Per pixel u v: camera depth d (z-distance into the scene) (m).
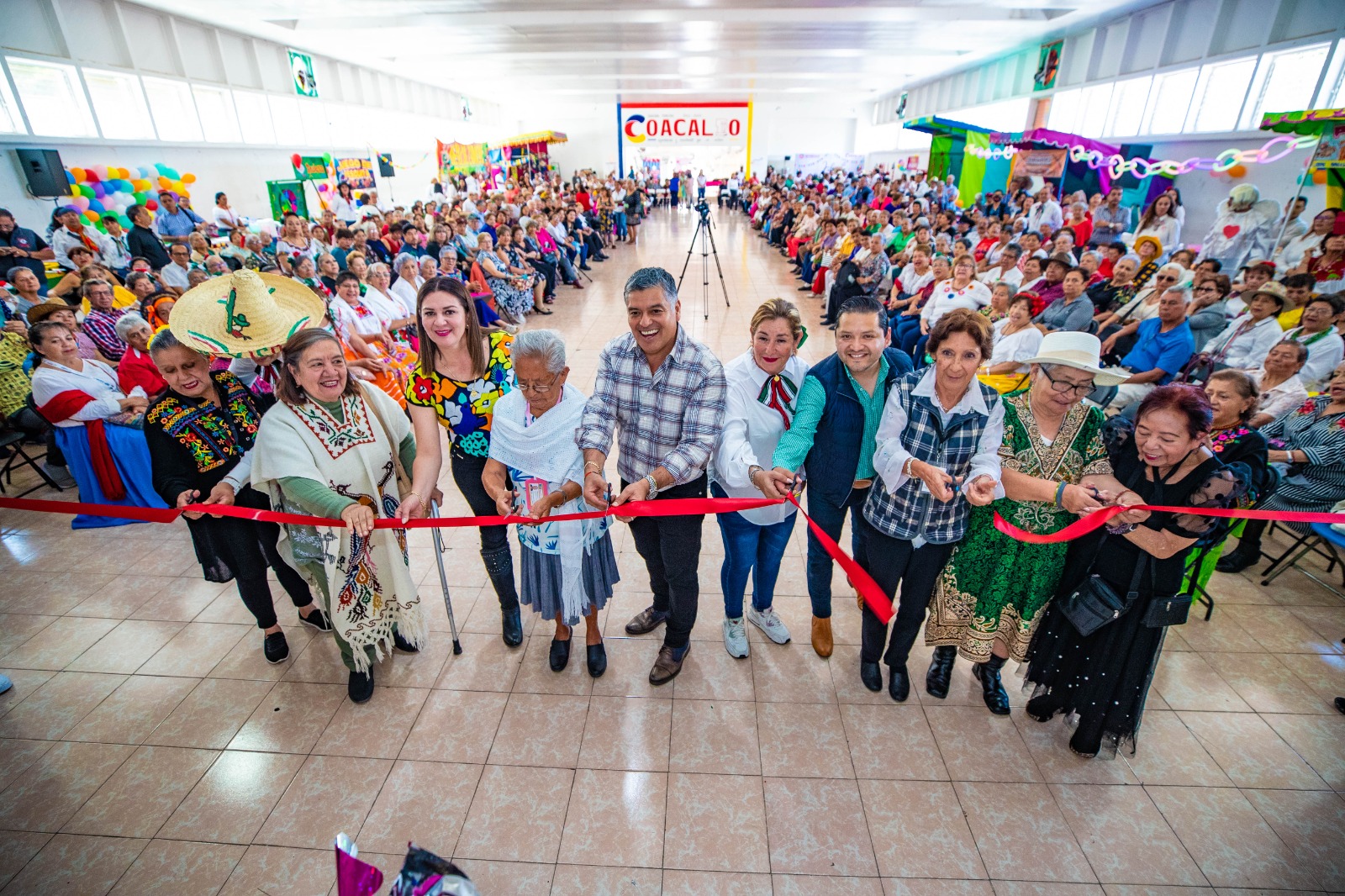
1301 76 7.40
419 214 11.30
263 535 2.36
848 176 20.05
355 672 2.30
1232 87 8.38
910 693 2.33
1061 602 1.96
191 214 8.73
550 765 2.05
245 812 1.91
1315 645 2.56
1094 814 1.89
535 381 1.89
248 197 11.11
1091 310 4.57
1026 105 13.55
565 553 2.14
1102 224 8.12
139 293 4.85
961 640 2.17
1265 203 6.33
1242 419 2.16
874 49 13.22
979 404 1.85
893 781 2.00
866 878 1.72
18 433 4.03
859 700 2.30
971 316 1.73
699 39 12.35
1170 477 1.66
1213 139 8.44
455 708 2.28
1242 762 2.05
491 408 2.16
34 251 6.63
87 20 8.22
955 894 1.68
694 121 23.47
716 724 2.21
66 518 3.59
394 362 4.73
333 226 10.01
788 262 12.53
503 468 2.14
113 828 1.87
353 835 1.84
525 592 2.30
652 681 2.35
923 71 16.86
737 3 9.16
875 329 1.85
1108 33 10.84
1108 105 10.98
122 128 8.80
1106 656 1.91
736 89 21.06
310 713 2.27
